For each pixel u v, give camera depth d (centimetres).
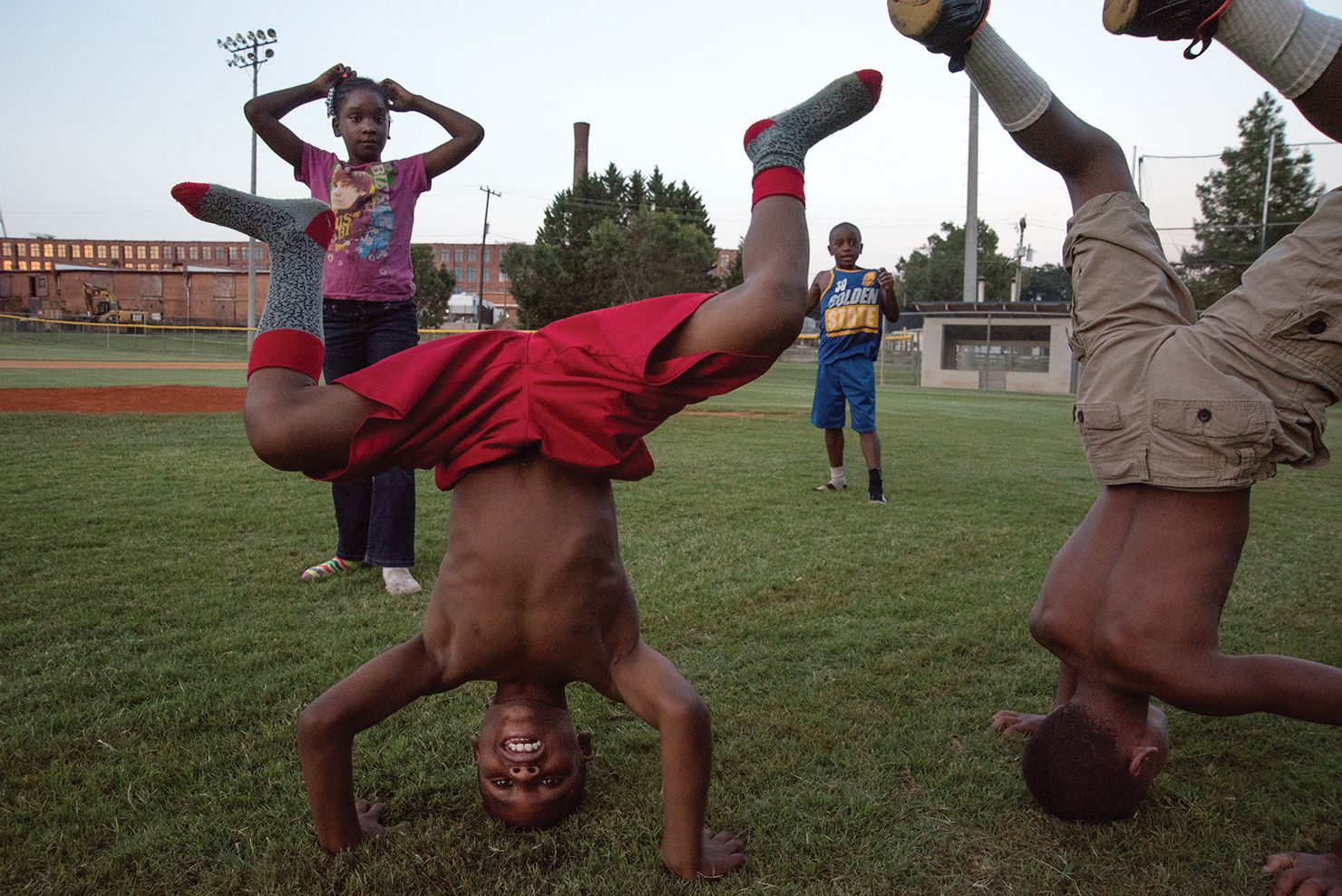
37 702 252
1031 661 299
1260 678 181
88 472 632
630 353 158
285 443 155
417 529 494
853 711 256
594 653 179
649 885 171
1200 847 189
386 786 210
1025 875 179
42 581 371
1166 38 182
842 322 596
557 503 175
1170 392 187
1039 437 1116
